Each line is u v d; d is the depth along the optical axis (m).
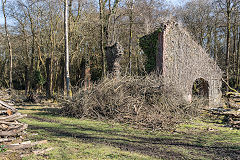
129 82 10.95
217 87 19.22
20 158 4.46
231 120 9.52
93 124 8.90
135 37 26.91
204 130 8.05
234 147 5.79
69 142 5.90
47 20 22.59
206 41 31.58
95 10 21.97
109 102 10.37
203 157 4.90
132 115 9.66
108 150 5.24
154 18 26.30
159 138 6.75
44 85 32.69
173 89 10.90
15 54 31.00
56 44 22.38
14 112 6.02
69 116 10.92
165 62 12.39
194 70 15.50
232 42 32.91
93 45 24.23
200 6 27.55
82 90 11.55
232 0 21.58
